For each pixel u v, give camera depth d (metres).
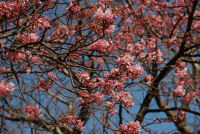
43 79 4.00
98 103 3.89
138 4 7.71
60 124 4.36
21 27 3.91
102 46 3.64
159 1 8.91
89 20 4.77
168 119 5.93
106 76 3.81
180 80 6.17
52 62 4.33
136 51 4.67
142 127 4.82
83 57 6.17
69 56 4.47
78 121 4.32
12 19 3.94
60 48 4.11
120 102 3.74
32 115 4.17
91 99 3.81
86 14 4.80
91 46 3.67
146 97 7.25
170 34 7.77
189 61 7.28
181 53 6.88
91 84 4.11
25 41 4.01
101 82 3.64
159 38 7.62
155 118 5.66
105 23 3.23
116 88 3.77
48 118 6.08
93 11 4.13
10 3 3.75
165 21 8.41
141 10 7.82
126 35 4.23
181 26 8.60
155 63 4.96
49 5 4.20
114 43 4.31
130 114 3.70
